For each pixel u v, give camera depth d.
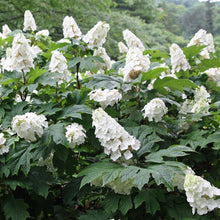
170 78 2.68
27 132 2.02
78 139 2.12
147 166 2.14
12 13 9.95
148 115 2.53
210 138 2.32
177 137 2.80
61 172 2.38
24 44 2.38
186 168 1.98
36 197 2.29
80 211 2.52
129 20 9.83
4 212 2.12
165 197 2.20
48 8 9.57
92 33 2.95
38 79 2.54
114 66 3.89
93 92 2.68
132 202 2.18
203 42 4.22
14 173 2.03
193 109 2.84
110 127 2.02
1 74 2.80
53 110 2.31
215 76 3.56
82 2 9.59
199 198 1.76
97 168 2.05
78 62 2.96
